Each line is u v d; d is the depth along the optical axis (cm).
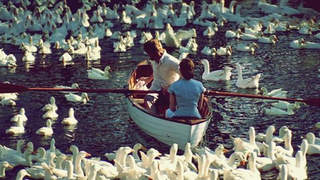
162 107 1750
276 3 3934
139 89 1906
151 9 3638
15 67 2534
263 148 1608
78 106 2033
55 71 2475
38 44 2902
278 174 1494
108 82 2317
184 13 3506
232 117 1936
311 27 3161
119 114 1953
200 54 2748
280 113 1947
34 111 1983
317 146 1617
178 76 1755
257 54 2736
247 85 2242
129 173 1405
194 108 1636
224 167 1444
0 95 2091
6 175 1503
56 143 1722
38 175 1452
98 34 3069
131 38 2920
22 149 1677
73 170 1465
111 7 3903
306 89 2230
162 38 3000
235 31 3169
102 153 1655
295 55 2706
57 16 3462
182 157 1489
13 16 3444
